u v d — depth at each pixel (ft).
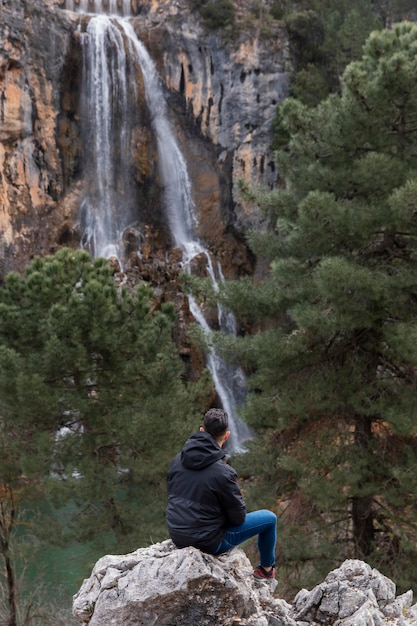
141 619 19.04
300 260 48.39
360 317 43.57
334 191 46.39
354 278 41.09
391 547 45.19
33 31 131.34
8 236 127.54
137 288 51.34
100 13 152.25
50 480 44.04
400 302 44.27
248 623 19.11
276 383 47.98
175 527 19.02
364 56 47.85
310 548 43.75
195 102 149.69
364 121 44.52
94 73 140.46
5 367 44.88
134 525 46.93
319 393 45.11
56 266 49.01
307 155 47.44
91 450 47.47
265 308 48.91
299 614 22.31
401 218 41.68
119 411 47.67
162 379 48.78
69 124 137.49
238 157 147.13
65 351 45.01
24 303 48.62
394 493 42.78
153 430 45.85
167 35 148.66
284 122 48.19
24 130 130.21
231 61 146.41
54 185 135.03
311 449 45.68
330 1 160.66
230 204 147.43
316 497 43.24
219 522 18.93
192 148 149.69
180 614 19.02
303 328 45.60
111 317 47.83
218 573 18.97
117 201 141.49
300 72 145.59
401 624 21.56
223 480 18.67
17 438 46.73
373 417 47.19
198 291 51.21
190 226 146.41
